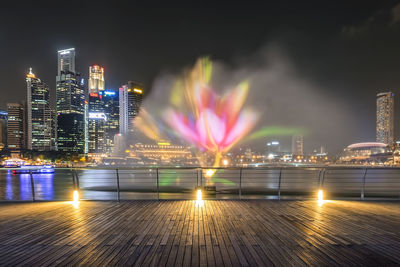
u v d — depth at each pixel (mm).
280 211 8344
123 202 9977
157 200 10305
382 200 10320
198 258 4641
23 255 4836
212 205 9320
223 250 5000
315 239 5637
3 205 9625
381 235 5930
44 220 7340
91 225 6781
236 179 54562
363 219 7352
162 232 6133
